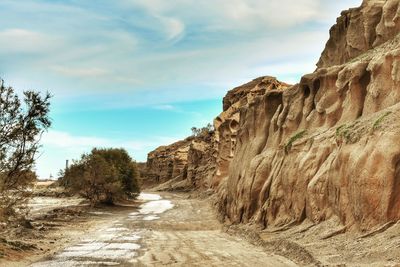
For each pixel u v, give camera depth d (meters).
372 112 24.61
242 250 25.00
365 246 18.31
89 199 68.06
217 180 76.50
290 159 30.34
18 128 25.59
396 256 16.08
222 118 93.12
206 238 31.38
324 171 25.36
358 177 20.73
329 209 24.30
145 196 98.56
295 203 27.92
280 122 36.19
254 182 34.84
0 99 25.08
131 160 78.56
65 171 68.38
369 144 21.08
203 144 114.31
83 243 28.91
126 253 24.50
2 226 31.56
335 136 25.97
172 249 25.84
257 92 89.31
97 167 66.25
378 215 19.53
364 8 37.41
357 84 27.08
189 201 78.19
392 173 19.34
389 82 24.42
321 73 32.12
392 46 26.80
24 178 26.86
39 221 42.97
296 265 19.47
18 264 20.86
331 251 19.59
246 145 42.62
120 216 52.31
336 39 42.44
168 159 145.25
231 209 41.50
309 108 32.94
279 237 25.78
